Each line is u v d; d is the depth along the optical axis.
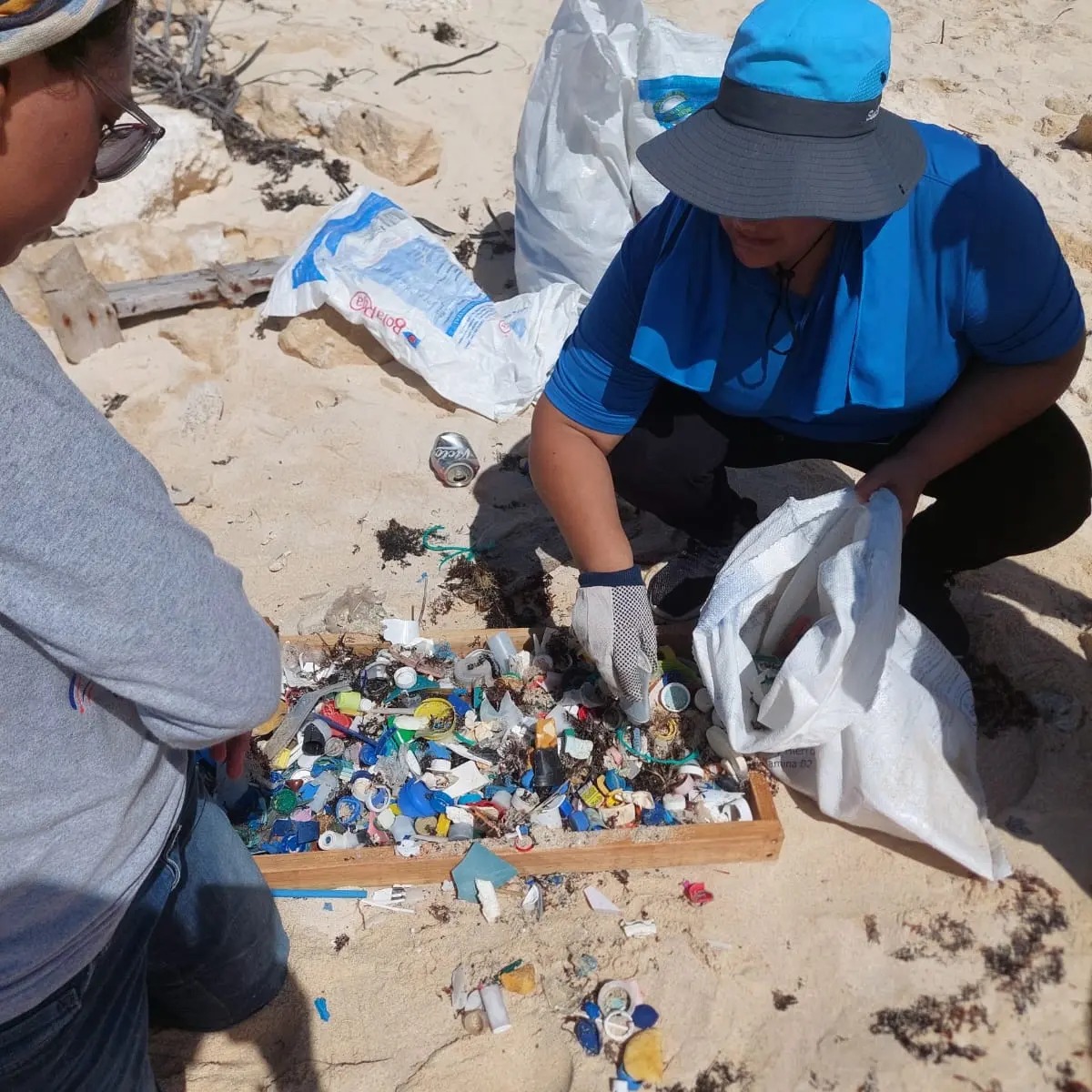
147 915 1.33
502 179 4.19
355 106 4.21
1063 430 2.05
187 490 2.89
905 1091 1.72
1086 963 1.87
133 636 0.93
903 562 2.38
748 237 1.68
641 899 1.96
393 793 2.10
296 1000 1.84
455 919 1.94
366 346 3.30
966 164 1.75
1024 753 2.21
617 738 2.17
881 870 2.00
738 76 1.61
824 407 1.88
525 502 2.87
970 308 1.80
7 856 1.02
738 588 2.00
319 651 2.33
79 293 3.24
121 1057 1.30
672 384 2.28
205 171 4.03
